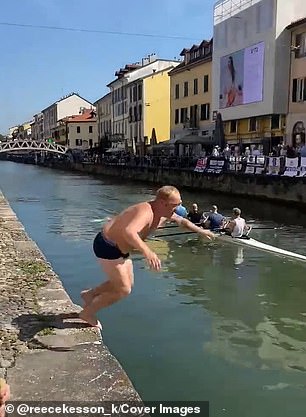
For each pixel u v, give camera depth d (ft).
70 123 356.18
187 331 28.27
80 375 14.85
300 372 23.08
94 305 18.47
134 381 21.84
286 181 93.20
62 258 49.11
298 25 118.73
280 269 43.50
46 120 453.17
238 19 139.33
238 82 141.08
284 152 106.83
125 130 257.75
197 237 57.88
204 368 23.35
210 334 27.84
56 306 20.95
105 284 18.94
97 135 343.46
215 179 119.55
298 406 20.03
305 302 34.17
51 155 366.63
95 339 17.54
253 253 49.93
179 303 33.63
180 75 185.06
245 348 25.86
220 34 149.69
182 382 21.88
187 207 94.84
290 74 124.26
